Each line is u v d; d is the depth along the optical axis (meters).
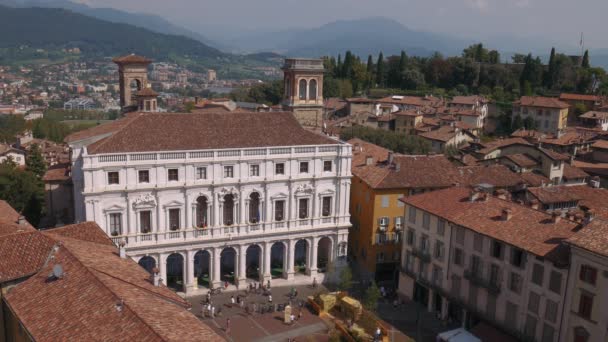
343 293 81.50
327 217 89.56
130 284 46.81
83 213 78.00
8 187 94.75
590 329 56.16
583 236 57.25
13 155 162.25
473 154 135.50
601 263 54.47
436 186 92.31
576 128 179.88
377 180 90.44
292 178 85.25
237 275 85.81
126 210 77.12
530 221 67.06
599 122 194.12
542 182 101.06
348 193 90.00
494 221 69.56
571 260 57.62
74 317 41.56
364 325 74.62
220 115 87.50
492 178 97.88
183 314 44.09
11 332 48.06
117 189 75.69
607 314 54.34
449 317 77.00
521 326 64.62
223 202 82.50
